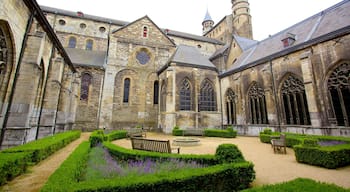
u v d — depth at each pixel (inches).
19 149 258.5
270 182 215.9
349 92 476.7
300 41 647.8
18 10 356.2
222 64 1208.2
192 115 845.2
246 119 799.7
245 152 402.3
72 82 829.8
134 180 145.4
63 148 411.8
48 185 127.9
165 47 1085.1
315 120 528.1
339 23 547.8
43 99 538.0
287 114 636.1
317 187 134.0
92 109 886.4
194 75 901.8
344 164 286.2
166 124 794.8
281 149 434.0
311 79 546.9
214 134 730.2
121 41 995.3
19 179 211.8
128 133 674.2
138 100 960.3
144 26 1070.4
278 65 673.0
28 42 391.2
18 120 356.2
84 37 1184.2
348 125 473.1
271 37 912.3
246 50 1045.2
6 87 350.0
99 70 943.0
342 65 497.7
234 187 179.9
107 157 292.5
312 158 293.7
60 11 1206.3
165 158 248.8
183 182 155.3
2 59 343.3
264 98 722.8
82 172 207.8
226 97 933.8
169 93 821.9
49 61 545.0
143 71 1005.8
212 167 183.6
